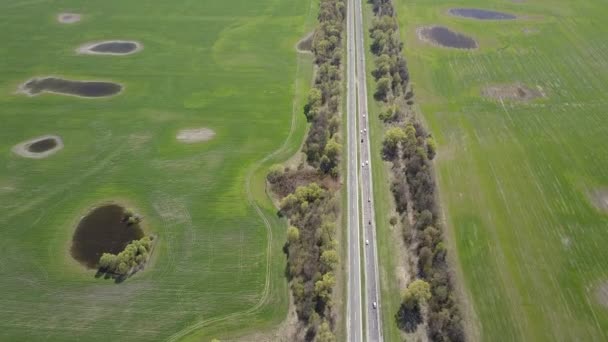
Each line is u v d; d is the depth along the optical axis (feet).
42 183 417.69
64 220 383.04
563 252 352.08
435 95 523.70
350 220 376.68
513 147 449.06
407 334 302.66
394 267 341.21
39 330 309.83
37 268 346.95
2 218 384.88
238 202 395.75
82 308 321.52
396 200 392.68
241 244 360.89
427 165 419.95
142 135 472.03
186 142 462.60
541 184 409.08
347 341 299.99
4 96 528.63
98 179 421.18
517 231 368.27
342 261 345.72
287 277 336.49
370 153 440.86
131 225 377.71
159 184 415.23
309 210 374.63
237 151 451.12
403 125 474.49
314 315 304.71
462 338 295.07
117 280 337.11
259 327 308.19
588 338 301.02
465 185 408.05
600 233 365.61
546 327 306.96
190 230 372.58
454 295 321.52
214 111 505.66
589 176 416.26
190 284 333.83
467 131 470.39
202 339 302.86
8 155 448.24
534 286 329.72
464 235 364.38
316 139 446.19
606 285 330.13
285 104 514.68
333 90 511.40
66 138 469.16
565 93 523.70
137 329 309.01
